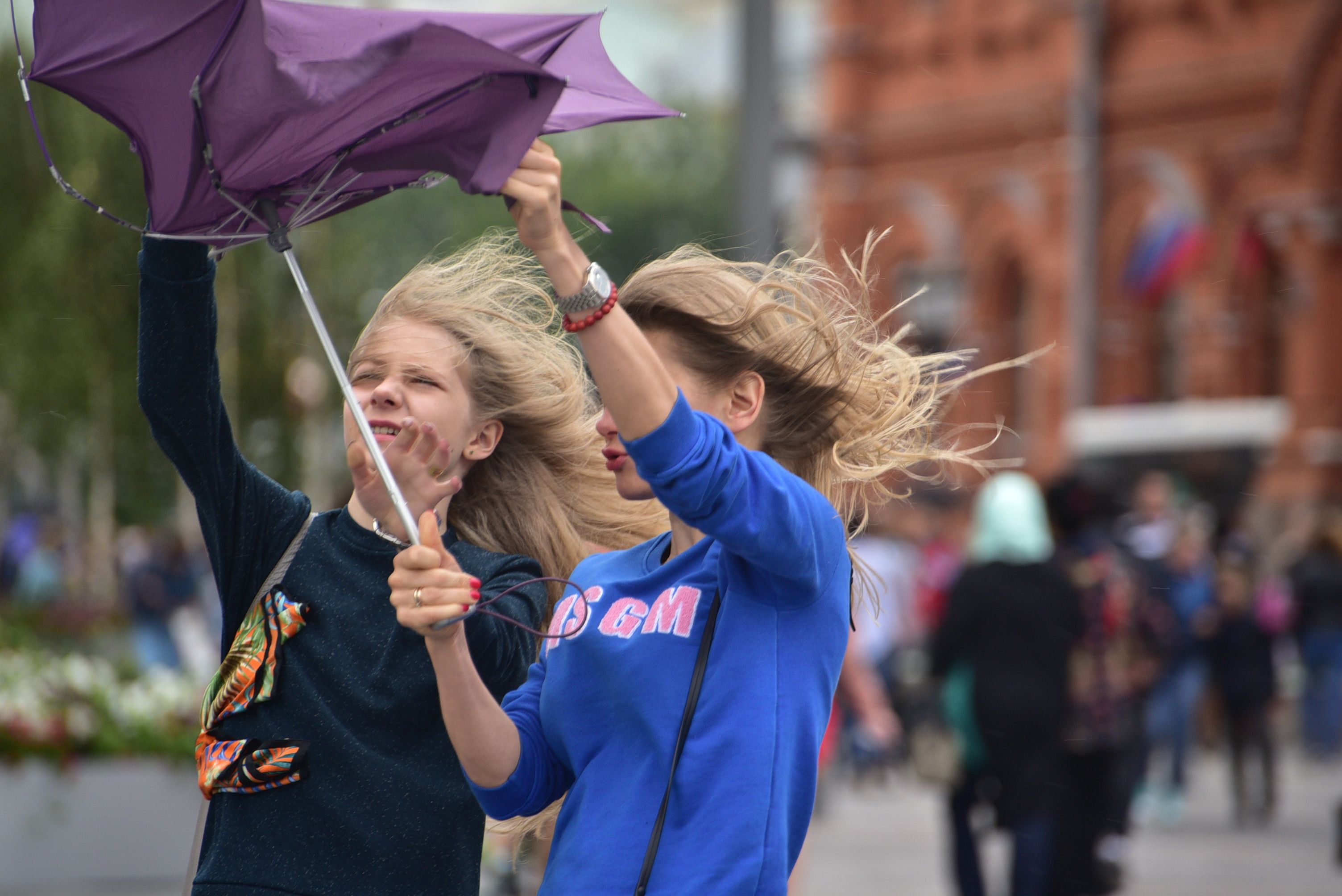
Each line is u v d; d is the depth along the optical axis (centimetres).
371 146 780
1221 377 8812
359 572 982
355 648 960
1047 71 9588
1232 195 8850
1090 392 9362
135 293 4403
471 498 1099
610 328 773
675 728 834
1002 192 9781
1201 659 4134
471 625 971
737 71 3522
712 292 913
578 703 874
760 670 838
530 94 741
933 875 3192
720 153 17962
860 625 4350
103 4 798
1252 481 8488
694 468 779
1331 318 8481
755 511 802
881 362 1011
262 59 757
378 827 936
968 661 2353
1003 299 9850
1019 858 2308
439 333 1035
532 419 1082
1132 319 9262
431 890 946
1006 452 9662
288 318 4219
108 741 2719
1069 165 9412
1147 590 2536
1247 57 8781
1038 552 2380
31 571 8350
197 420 959
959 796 2400
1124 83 9294
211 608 6166
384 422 1012
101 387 4575
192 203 837
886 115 10369
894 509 5444
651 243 17950
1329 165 8525
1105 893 2494
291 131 777
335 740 945
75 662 2866
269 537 1012
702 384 913
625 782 844
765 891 816
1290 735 6234
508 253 1122
